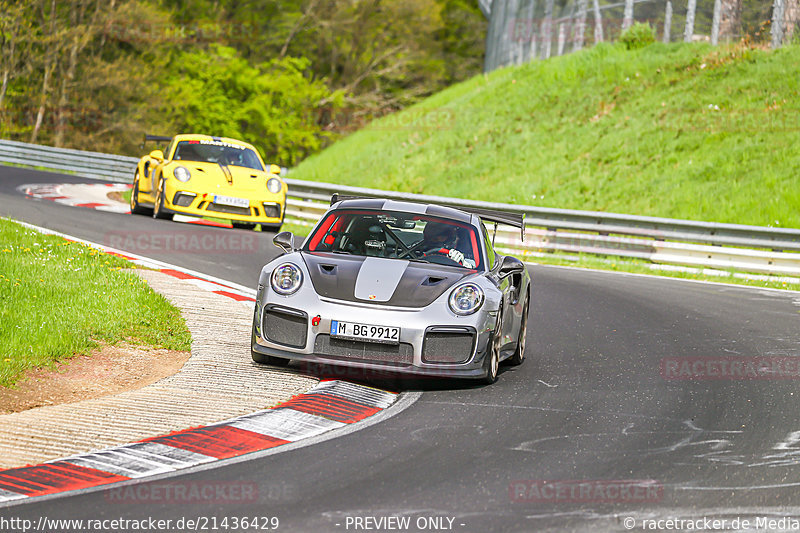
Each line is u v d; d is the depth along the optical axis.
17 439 20.08
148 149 110.44
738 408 25.66
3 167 106.06
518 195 97.69
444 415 23.89
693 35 120.31
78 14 172.88
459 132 121.19
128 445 20.08
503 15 169.62
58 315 29.97
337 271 27.69
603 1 133.88
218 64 185.25
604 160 99.12
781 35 109.56
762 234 61.38
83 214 62.62
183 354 29.30
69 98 169.38
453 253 29.69
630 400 26.36
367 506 16.69
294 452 20.11
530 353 33.25
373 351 26.30
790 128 92.88
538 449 21.02
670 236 64.06
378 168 120.81
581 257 66.25
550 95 120.06
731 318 42.22
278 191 62.19
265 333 27.27
